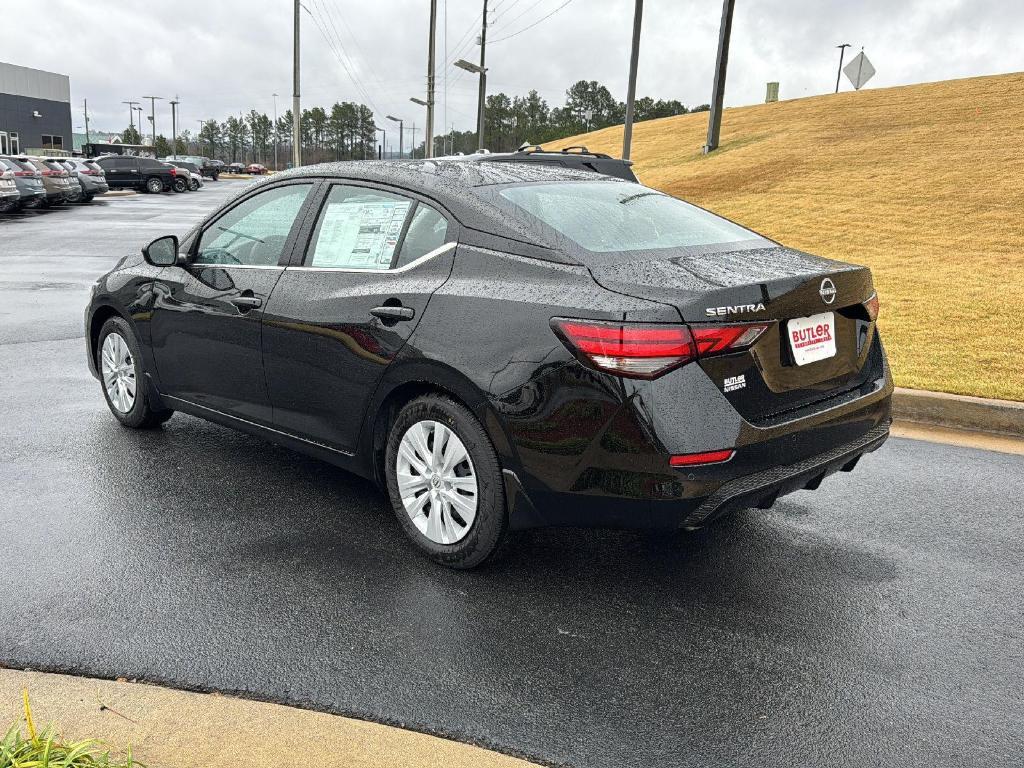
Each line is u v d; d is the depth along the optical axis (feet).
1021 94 99.76
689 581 11.79
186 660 9.61
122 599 10.96
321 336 12.88
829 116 112.57
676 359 9.84
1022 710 9.03
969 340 25.85
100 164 136.56
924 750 8.35
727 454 10.02
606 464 10.19
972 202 56.39
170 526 13.23
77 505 13.94
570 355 10.23
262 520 13.53
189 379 15.80
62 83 260.62
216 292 14.82
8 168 82.07
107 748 7.95
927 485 15.57
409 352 11.62
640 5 67.97
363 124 585.63
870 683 9.46
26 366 23.52
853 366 11.88
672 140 142.31
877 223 53.98
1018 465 16.71
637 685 9.35
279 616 10.64
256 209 14.78
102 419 18.69
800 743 8.43
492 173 12.92
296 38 149.79
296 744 8.20
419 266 12.07
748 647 10.16
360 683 9.26
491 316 10.95
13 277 41.83
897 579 11.93
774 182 74.84
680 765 8.08
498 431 10.86
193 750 8.06
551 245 11.05
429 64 133.90
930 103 106.01
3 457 16.11
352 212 13.23
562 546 12.82
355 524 13.44
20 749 6.54
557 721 8.70
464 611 10.86
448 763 8.00
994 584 11.82
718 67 106.22
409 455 12.25
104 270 45.19
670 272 10.57
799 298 10.77
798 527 13.67
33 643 9.87
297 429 13.87
